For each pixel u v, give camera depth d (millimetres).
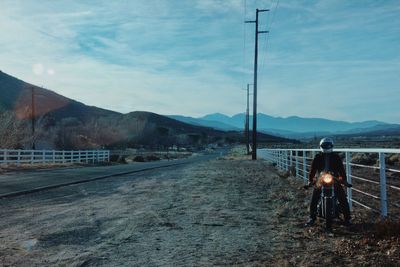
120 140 108812
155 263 6984
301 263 6828
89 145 69062
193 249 7824
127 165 43000
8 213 11859
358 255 7121
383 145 64812
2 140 42719
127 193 16453
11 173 28266
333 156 9492
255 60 53438
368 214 10438
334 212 9234
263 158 52344
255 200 14023
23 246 8109
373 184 17359
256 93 53219
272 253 7484
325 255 7230
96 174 27031
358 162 27828
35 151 38625
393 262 6648
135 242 8391
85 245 8180
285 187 17609
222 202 13602
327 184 9062
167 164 45531
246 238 8641
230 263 6949
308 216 10766
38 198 15203
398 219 9188
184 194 15805
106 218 10945
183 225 9977
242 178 22672
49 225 10086
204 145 189250
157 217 10992
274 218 10703
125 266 6832
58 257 7348
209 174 25953
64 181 21734
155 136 149250
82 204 13570
